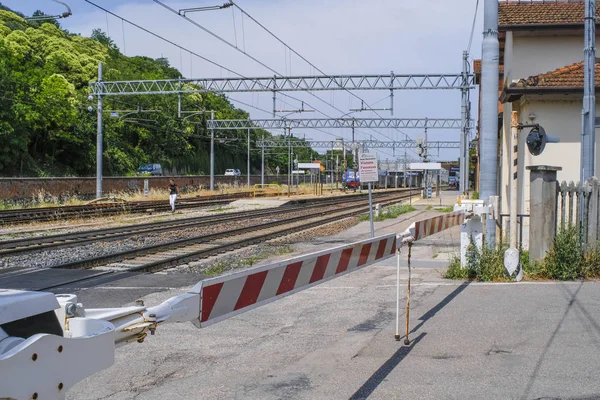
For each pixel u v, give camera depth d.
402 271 12.20
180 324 7.91
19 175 53.19
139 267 13.83
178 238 22.12
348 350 6.48
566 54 18.91
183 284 11.69
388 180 99.81
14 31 70.31
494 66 11.45
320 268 4.73
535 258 10.93
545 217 10.84
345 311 8.46
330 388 5.29
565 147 17.23
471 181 75.88
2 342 2.21
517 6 19.81
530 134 13.26
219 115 89.94
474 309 8.25
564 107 17.25
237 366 6.04
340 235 23.78
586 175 13.21
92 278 12.52
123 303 9.54
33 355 2.13
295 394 5.15
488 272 10.58
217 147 93.12
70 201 39.88
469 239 10.90
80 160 63.53
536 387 5.23
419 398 5.00
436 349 6.42
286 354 6.43
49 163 59.50
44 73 64.19
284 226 27.70
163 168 76.19
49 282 11.98
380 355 6.25
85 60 72.94
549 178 10.85
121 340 2.75
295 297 9.53
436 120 59.72
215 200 48.81
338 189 92.12
